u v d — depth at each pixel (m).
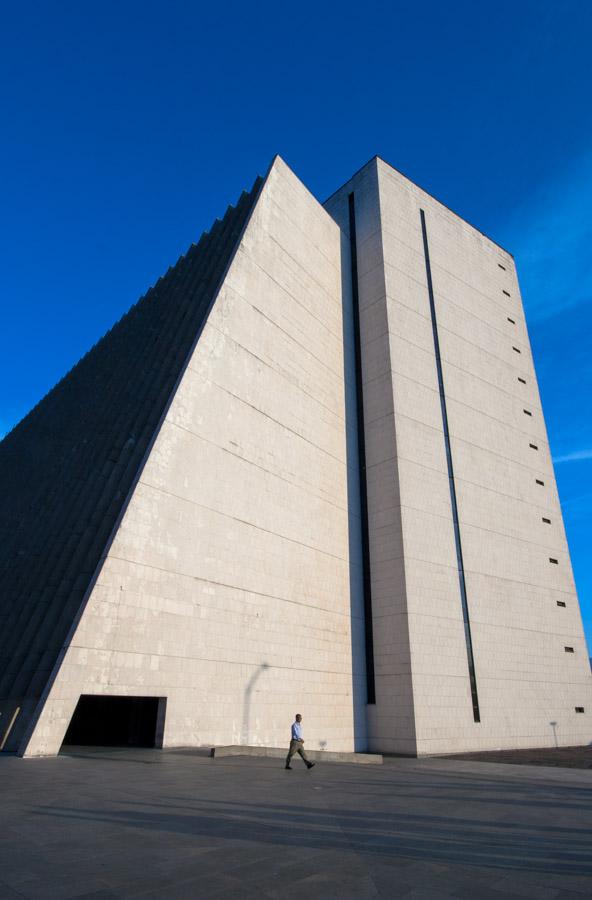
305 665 21.36
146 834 6.04
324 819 7.36
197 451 18.88
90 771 10.77
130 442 20.08
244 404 21.44
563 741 28.88
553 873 5.31
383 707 23.88
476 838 6.76
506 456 33.81
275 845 5.87
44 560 19.61
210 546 18.52
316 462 25.08
